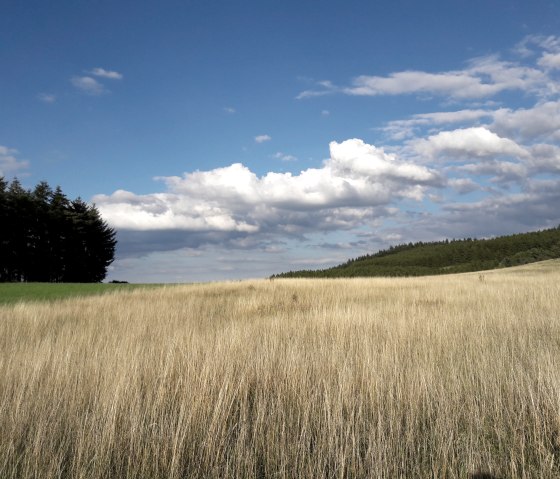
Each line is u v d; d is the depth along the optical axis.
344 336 7.78
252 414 4.39
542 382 4.64
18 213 46.06
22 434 3.95
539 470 3.35
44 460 3.45
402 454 3.52
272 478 3.37
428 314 10.52
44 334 9.79
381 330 8.38
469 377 5.24
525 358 6.14
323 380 4.85
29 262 47.16
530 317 9.98
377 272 106.31
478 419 4.03
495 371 5.29
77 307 14.77
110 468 3.44
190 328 9.33
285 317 10.78
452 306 12.89
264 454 3.65
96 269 55.16
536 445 3.71
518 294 15.41
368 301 15.28
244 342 6.94
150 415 4.24
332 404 4.43
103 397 4.57
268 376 5.19
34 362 5.88
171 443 3.69
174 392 4.78
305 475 3.34
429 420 4.11
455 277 34.06
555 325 8.88
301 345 6.98
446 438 3.73
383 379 4.92
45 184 54.53
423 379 4.69
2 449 3.63
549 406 4.17
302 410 4.46
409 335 7.75
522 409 4.14
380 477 3.23
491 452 3.64
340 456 3.46
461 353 6.55
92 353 6.89
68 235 51.59
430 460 3.52
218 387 4.85
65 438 3.95
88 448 3.63
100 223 55.62
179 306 14.92
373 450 3.46
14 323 11.13
